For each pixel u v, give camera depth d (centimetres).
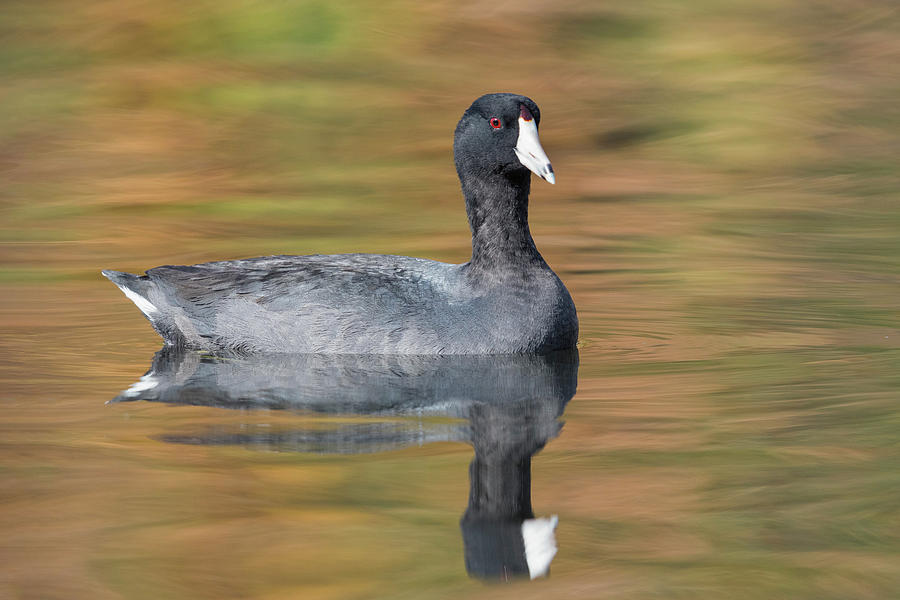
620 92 3100
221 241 1944
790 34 3516
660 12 3706
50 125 2850
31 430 1012
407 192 2322
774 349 1297
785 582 727
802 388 1129
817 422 1017
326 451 959
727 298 1554
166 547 783
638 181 2427
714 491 862
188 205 2228
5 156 2617
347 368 1227
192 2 3675
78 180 2430
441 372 1210
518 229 1292
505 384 1162
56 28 3538
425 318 1260
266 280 1315
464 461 934
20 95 3062
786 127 2792
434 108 3003
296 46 3447
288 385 1165
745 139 2716
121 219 2120
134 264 1788
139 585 734
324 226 2047
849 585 723
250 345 1303
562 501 853
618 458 934
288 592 725
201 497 862
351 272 1311
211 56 3372
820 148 2645
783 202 2238
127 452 955
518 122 1264
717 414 1048
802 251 1858
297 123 2883
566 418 1045
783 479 881
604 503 847
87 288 1638
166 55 3375
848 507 827
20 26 3544
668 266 1762
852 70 3209
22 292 1611
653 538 790
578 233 2009
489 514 827
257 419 1049
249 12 3619
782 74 3197
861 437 973
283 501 855
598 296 1575
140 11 3644
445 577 741
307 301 1285
